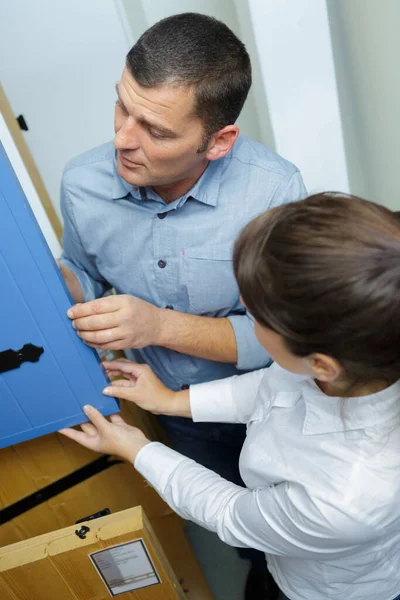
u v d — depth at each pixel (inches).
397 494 24.4
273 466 28.2
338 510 24.5
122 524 29.5
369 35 47.2
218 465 56.0
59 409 35.6
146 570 31.9
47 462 40.6
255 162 39.7
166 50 29.6
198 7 52.0
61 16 50.9
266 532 28.3
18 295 30.0
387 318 19.6
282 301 20.7
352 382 23.1
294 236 20.2
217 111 32.0
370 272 19.2
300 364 23.9
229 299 42.3
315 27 46.3
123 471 44.6
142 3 50.7
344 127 52.5
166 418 52.0
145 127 31.8
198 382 48.1
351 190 57.7
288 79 49.0
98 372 34.5
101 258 43.1
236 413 38.5
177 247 40.3
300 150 53.4
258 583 57.0
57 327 31.8
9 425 35.5
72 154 60.1
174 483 33.7
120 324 33.2
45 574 30.6
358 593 32.4
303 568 32.2
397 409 24.4
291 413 29.3
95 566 31.0
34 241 28.5
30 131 57.5
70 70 54.3
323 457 26.1
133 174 34.6
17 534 43.5
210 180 38.4
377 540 27.8
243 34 49.7
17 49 52.3
